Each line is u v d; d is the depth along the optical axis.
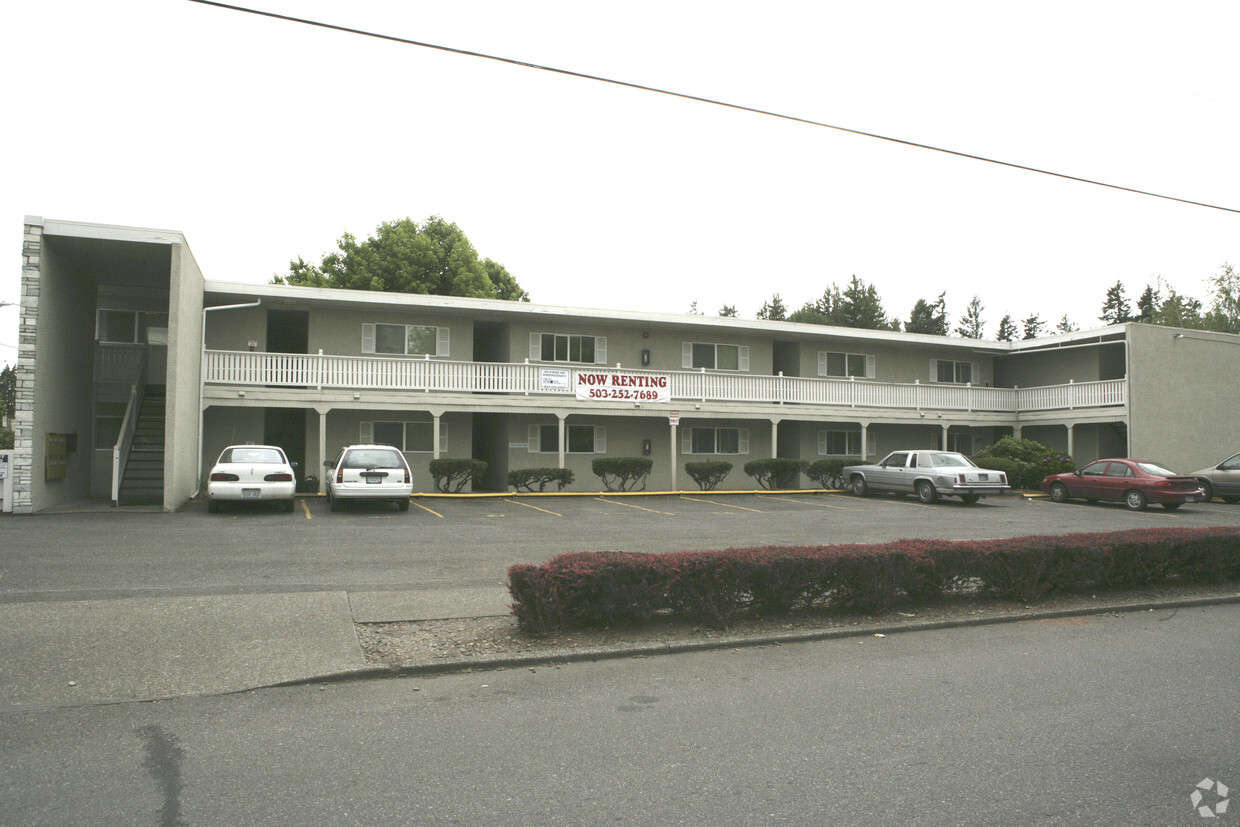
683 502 22.53
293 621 7.70
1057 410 30.72
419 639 7.34
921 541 9.84
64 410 18.66
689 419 29.08
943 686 6.32
